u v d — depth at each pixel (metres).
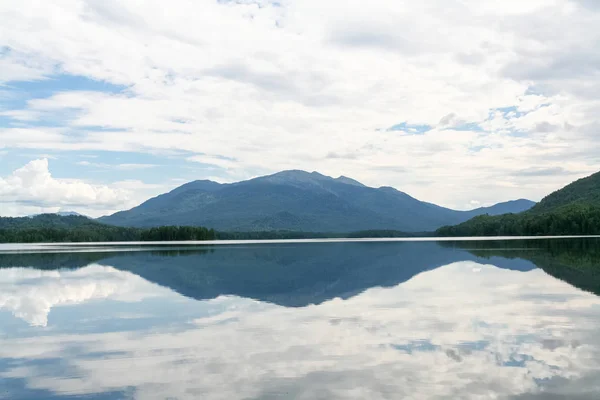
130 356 17.28
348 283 36.56
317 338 19.33
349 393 13.26
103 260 66.81
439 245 109.06
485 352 17.00
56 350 18.36
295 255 75.00
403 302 27.48
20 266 58.12
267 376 14.76
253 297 30.25
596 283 33.88
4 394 13.73
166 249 103.81
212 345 18.53
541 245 89.88
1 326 22.88
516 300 27.44
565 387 13.49
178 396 13.30
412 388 13.57
